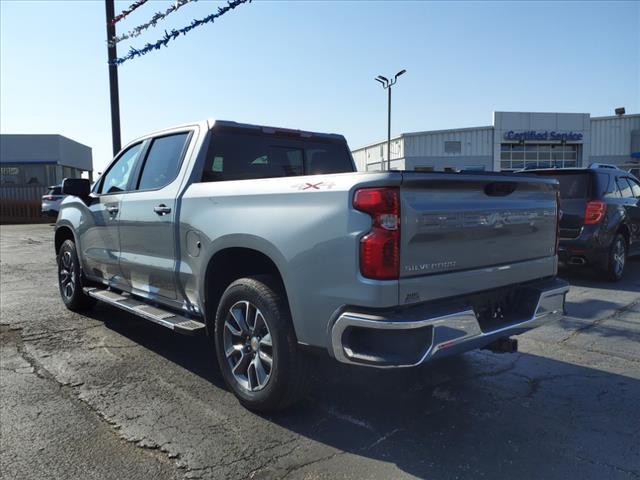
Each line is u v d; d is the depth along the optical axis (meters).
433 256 3.13
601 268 8.12
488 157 42.75
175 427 3.46
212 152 4.48
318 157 5.43
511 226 3.68
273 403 3.50
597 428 3.46
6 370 4.53
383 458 3.08
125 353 4.99
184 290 4.30
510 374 4.42
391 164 45.69
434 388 4.12
